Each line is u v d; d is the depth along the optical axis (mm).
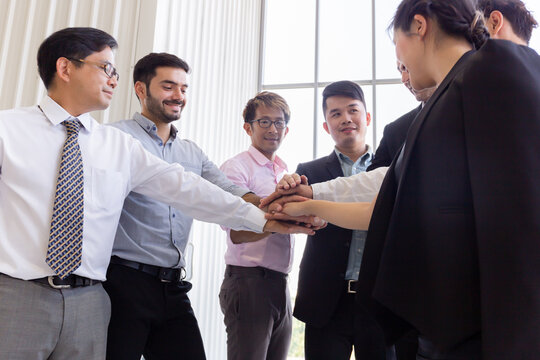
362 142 2303
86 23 3066
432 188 876
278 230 1884
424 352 888
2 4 2863
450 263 829
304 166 2338
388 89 5531
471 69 871
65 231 1341
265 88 5875
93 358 1372
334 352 1945
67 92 1551
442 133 889
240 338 2102
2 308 1216
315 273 2006
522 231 732
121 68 3102
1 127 1348
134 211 1777
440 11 1026
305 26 5965
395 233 922
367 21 5789
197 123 3861
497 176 773
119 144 1633
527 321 700
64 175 1378
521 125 780
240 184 2344
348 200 1779
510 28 1409
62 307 1307
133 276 1707
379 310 1000
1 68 2775
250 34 5531
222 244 4305
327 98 2314
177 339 1781
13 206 1308
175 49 3484
